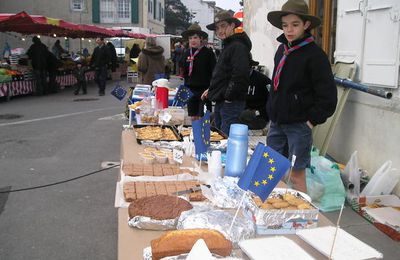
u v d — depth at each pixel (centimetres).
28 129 820
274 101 325
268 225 174
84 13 3014
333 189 395
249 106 652
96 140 726
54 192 466
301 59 305
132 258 152
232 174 225
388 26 404
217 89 451
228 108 440
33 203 434
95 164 579
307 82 308
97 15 3038
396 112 399
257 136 630
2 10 2902
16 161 592
